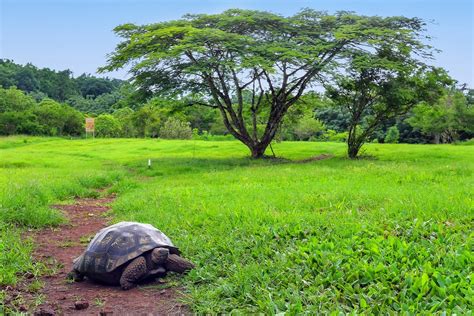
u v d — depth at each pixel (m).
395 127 52.84
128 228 6.29
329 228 7.45
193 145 37.41
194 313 5.23
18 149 36.31
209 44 24.86
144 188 15.60
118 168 23.09
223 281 5.77
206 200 10.97
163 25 26.09
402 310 4.59
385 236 7.00
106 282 6.23
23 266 6.89
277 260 6.24
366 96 26.41
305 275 5.68
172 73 27.03
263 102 30.02
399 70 24.73
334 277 5.50
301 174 16.44
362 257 6.02
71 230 9.86
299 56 23.38
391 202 9.41
